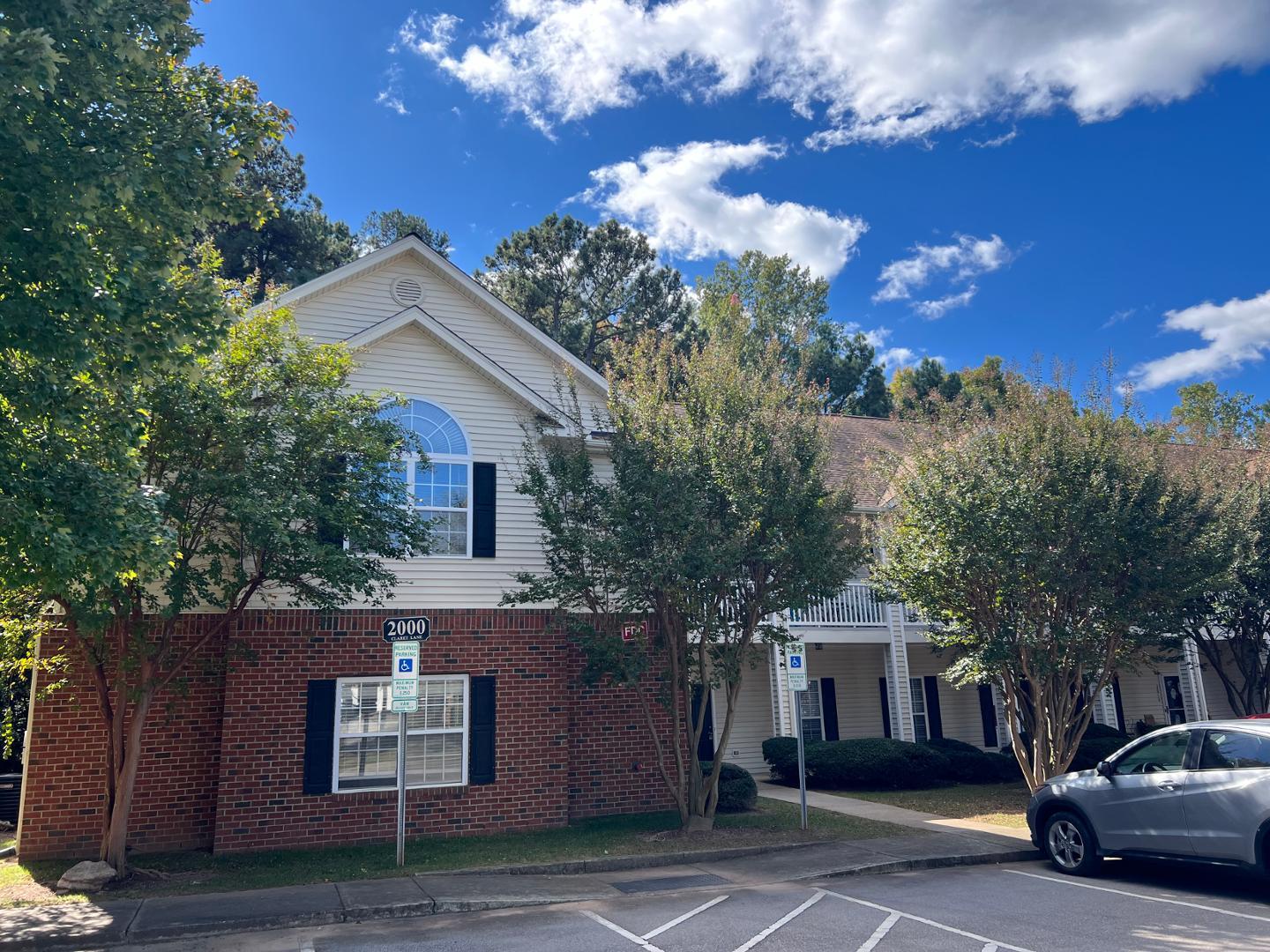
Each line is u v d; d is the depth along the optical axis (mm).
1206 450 15969
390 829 12531
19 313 6898
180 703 12141
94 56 7473
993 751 22297
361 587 10867
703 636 12305
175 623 11797
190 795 12031
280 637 12406
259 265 32656
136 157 7531
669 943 7422
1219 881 9461
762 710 20438
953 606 13945
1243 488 15750
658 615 12641
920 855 10898
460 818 12883
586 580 12016
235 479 9688
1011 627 13289
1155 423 13930
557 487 12641
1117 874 10008
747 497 11953
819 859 10820
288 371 10992
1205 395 32688
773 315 41156
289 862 11094
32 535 6820
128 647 10773
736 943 7375
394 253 14750
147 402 9406
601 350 37500
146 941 7848
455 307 15164
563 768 13594
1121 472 12969
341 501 10781
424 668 13109
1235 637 17281
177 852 11820
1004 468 13062
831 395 43438
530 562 14062
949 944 7199
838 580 12477
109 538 7152
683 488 11852
